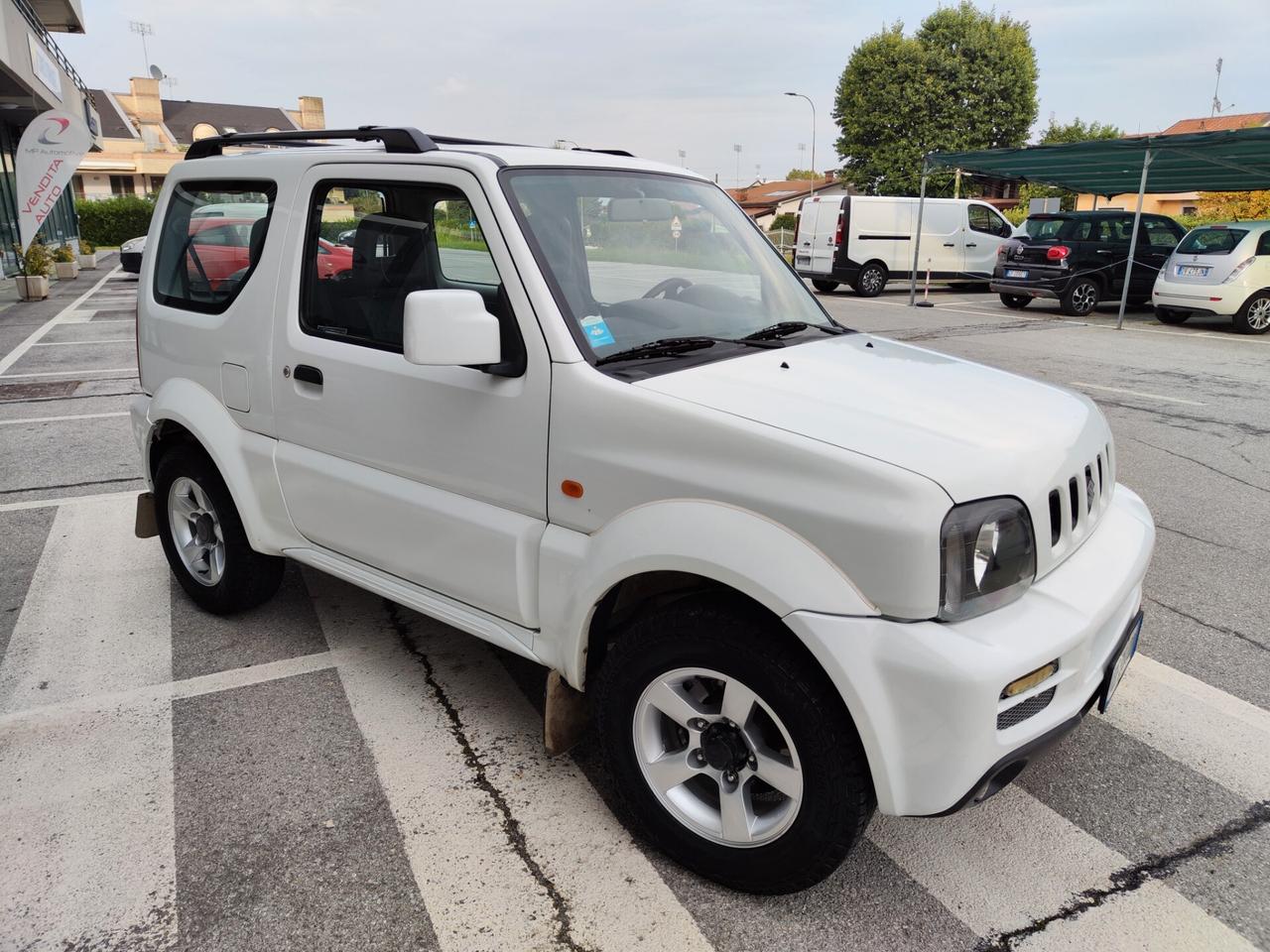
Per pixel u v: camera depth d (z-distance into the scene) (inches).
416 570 114.5
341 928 87.8
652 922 88.7
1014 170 660.7
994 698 75.6
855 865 97.0
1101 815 105.3
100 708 126.5
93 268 1064.8
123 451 263.3
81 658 140.6
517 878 94.7
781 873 87.7
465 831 101.8
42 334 516.1
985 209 815.7
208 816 104.0
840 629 77.3
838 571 78.9
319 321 122.3
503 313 101.0
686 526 85.2
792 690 81.5
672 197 124.3
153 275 151.1
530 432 98.6
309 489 125.3
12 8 701.9
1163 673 137.9
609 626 100.7
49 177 705.0
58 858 97.0
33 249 714.2
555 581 97.8
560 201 107.8
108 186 2258.9
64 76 975.0
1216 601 164.2
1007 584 81.6
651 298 112.6
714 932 87.6
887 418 88.4
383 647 145.3
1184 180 668.7
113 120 2330.2
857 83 1752.0
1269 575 175.9
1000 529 80.2
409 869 95.8
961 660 74.6
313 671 137.3
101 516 206.8
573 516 96.5
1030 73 1720.0
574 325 97.7
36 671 136.6
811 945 85.9
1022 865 97.0
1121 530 103.3
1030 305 708.7
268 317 127.1
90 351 454.6
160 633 149.5
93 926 87.7
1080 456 94.5
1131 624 98.6
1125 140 509.7
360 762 114.7
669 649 89.0
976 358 428.8
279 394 126.9
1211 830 102.7
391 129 114.0
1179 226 642.2
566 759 116.0
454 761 115.2
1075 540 94.0
